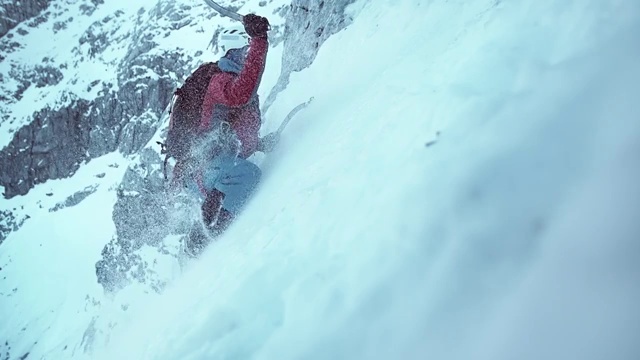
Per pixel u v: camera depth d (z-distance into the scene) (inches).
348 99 132.5
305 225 66.4
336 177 71.9
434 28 122.6
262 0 754.2
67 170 1030.4
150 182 494.6
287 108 176.9
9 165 1059.9
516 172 44.8
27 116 1083.9
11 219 1013.2
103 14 1177.4
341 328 46.2
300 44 251.1
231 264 79.2
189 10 959.6
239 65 134.0
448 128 56.2
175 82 911.7
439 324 40.1
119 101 976.9
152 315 129.2
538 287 36.4
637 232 33.9
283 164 131.3
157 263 251.9
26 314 817.5
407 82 87.4
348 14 207.0
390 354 41.3
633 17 50.3
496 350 35.6
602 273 33.9
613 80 44.8
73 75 1102.4
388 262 47.7
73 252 876.0
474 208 45.0
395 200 52.9
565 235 37.7
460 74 66.1
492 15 76.9
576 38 55.1
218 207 134.8
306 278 55.1
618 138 40.0
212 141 134.6
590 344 31.9
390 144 66.7
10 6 1278.3
